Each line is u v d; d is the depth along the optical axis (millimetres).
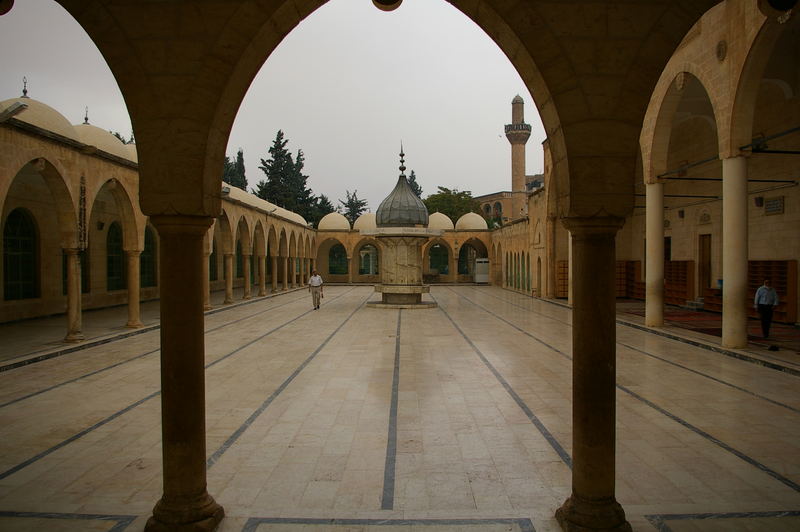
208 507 3779
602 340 3686
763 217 13844
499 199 58031
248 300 22391
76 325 11125
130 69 3594
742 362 9258
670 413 6449
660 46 3617
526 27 3607
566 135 3648
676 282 18469
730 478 4645
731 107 9500
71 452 5297
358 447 5418
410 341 11828
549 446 5426
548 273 22594
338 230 38031
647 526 3803
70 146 10914
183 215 3633
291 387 7773
